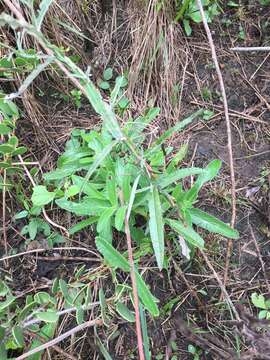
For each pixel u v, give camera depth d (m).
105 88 0.59
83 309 0.44
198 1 0.49
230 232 0.45
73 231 0.47
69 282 0.50
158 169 0.52
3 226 0.52
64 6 0.59
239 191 0.54
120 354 0.48
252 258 0.51
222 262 0.51
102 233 0.45
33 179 0.53
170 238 0.50
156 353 0.48
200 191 0.54
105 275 0.50
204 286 0.50
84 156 0.51
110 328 0.48
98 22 0.62
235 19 0.63
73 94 0.58
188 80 0.61
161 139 0.47
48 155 0.56
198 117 0.59
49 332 0.44
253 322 0.43
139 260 0.50
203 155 0.56
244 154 0.57
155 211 0.43
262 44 0.62
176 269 0.50
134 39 0.60
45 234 0.52
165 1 0.59
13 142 0.49
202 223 0.46
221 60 0.62
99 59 0.60
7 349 0.45
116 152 0.49
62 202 0.46
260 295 0.48
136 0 0.60
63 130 0.57
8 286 0.50
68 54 0.59
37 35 0.37
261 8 0.64
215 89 0.60
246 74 0.61
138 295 0.42
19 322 0.42
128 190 0.44
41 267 0.51
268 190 0.54
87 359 0.47
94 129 0.57
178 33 0.61
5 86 0.56
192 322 0.48
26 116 0.56
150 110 0.53
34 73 0.37
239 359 0.42
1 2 0.53
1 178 0.52
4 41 0.54
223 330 0.48
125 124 0.52
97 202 0.45
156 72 0.59
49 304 0.45
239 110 0.59
